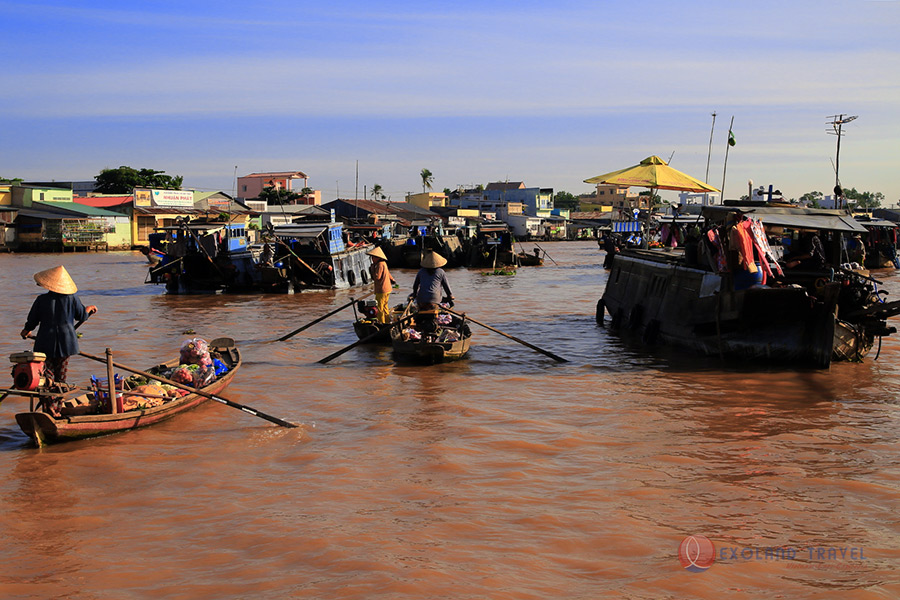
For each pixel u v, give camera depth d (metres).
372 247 35.59
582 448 9.02
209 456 8.84
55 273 10.18
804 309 12.99
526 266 48.97
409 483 7.89
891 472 8.10
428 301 14.83
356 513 7.11
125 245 66.62
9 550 6.44
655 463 8.46
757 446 9.03
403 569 5.96
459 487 7.76
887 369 13.32
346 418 10.45
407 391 12.05
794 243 15.19
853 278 13.58
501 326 19.64
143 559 6.23
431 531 6.69
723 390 11.94
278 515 7.08
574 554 6.25
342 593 5.60
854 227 13.22
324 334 18.06
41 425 9.00
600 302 20.48
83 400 9.80
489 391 12.03
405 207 93.06
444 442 9.27
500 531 6.68
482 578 5.82
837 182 23.69
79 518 7.09
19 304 24.73
